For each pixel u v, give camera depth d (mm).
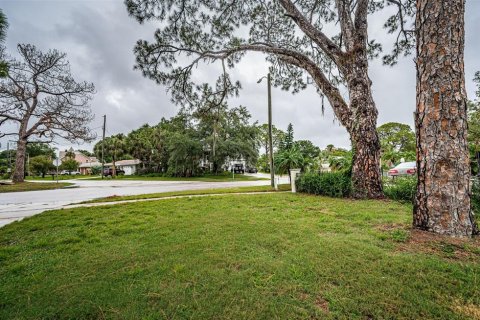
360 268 2434
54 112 20312
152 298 2000
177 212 5887
